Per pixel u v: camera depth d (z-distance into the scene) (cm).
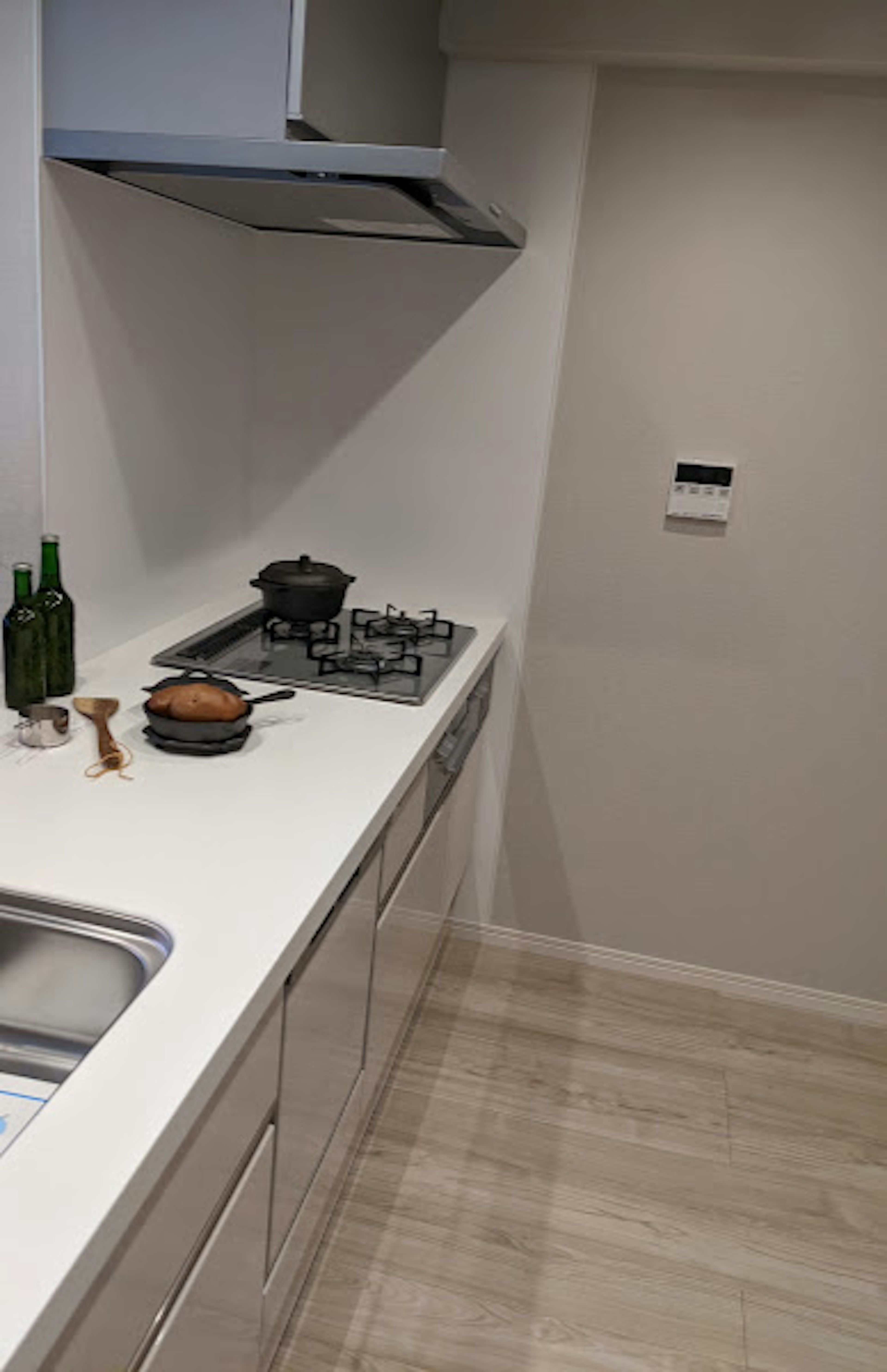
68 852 140
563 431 262
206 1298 122
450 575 274
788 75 235
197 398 242
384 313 260
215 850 144
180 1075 102
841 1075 264
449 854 253
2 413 185
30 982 131
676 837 286
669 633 271
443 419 264
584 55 234
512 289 253
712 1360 188
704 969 294
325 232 252
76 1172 89
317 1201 173
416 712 201
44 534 190
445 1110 240
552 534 269
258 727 189
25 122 170
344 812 158
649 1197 221
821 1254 211
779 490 256
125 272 203
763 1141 240
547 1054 262
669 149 243
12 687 185
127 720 186
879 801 273
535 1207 216
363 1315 189
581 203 249
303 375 268
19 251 176
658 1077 258
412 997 232
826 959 287
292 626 240
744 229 244
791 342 248
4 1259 81
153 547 231
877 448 250
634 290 251
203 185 183
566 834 291
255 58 162
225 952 121
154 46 165
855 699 267
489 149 247
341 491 274
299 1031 146
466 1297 195
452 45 236
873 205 238
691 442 257
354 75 184
